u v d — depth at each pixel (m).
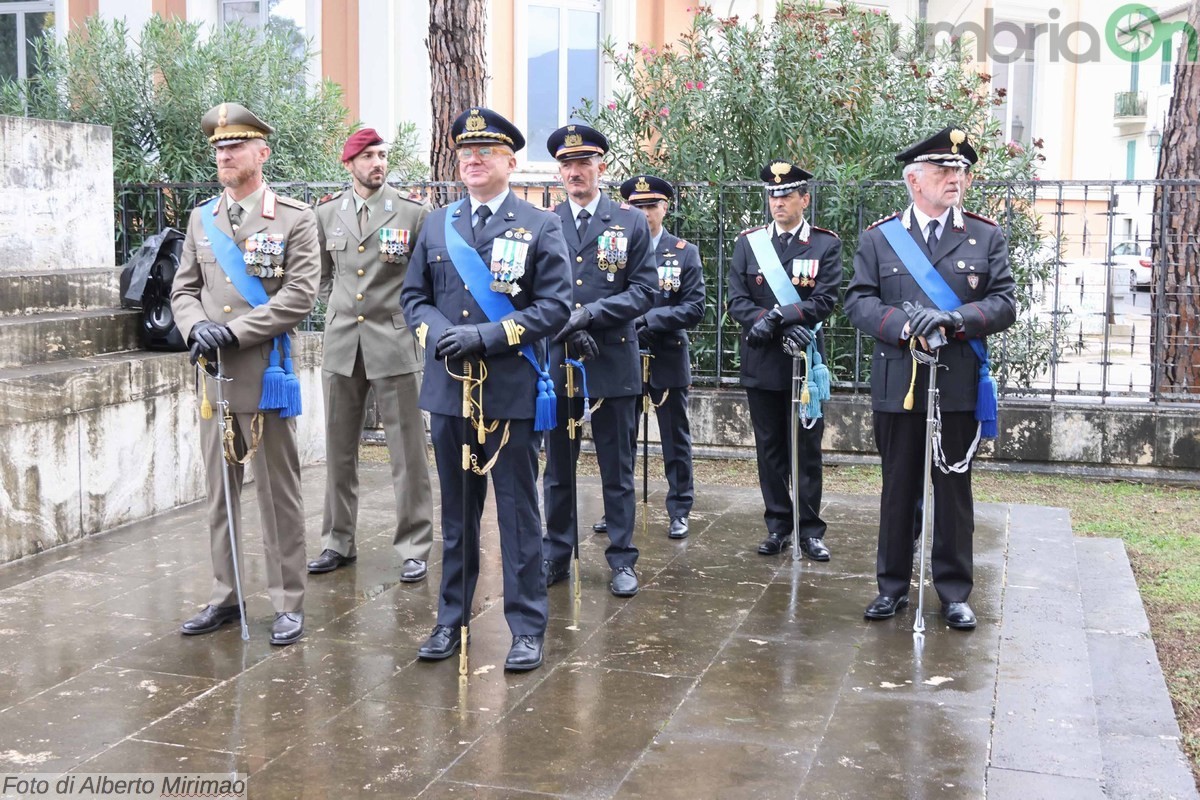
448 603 4.60
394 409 5.56
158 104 10.18
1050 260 9.29
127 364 6.46
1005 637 4.86
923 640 4.80
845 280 8.94
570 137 5.27
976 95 10.84
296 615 4.78
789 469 6.14
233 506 4.78
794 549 5.96
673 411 6.45
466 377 4.28
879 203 8.80
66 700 4.11
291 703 4.10
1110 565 6.20
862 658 4.60
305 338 8.09
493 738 3.82
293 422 4.78
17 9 13.62
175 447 6.89
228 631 4.84
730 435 9.02
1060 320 9.16
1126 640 5.10
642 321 6.17
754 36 9.31
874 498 7.49
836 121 9.03
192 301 4.73
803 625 5.00
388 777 3.54
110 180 7.85
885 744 3.81
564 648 4.69
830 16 9.94
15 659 4.49
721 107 9.25
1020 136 17.62
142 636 4.76
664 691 4.24
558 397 5.30
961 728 3.94
